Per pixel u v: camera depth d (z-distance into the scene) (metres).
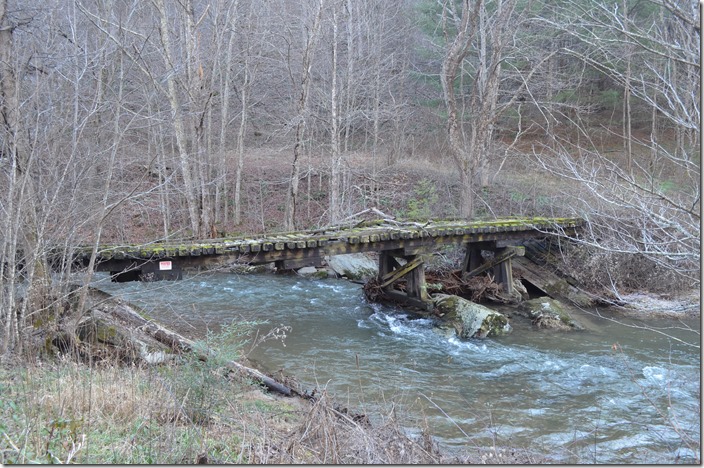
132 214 18.50
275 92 24.28
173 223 18.73
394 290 14.23
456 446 6.40
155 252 9.99
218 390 5.74
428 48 25.77
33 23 7.68
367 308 13.97
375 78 22.91
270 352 10.27
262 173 24.31
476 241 13.95
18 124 6.73
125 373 6.33
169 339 7.84
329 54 21.80
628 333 11.85
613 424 7.34
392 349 10.79
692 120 4.30
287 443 4.87
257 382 7.13
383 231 12.89
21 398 5.00
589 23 4.79
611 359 10.20
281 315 13.09
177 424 5.02
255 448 4.68
